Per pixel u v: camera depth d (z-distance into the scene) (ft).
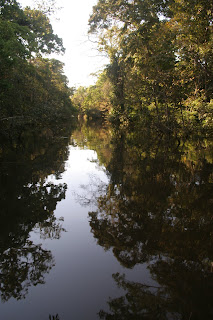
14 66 41.16
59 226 12.64
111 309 6.99
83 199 16.63
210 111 38.70
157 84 44.16
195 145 37.86
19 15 54.60
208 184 19.02
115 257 9.67
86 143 46.91
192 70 37.55
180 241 10.86
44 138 53.11
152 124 49.21
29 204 15.79
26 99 53.98
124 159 30.50
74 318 6.68
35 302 7.35
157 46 40.22
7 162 27.84
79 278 8.44
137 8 54.29
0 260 9.62
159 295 7.51
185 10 35.22
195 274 8.57
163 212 14.11
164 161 28.30
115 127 81.10
